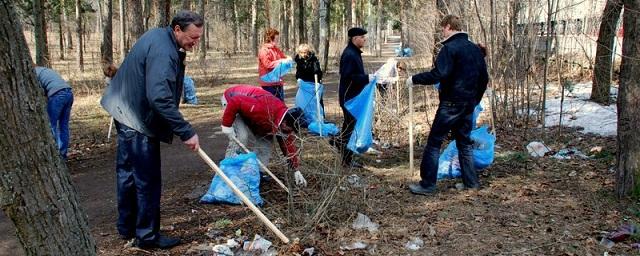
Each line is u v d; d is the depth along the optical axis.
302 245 3.92
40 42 13.09
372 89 5.96
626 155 4.54
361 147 5.93
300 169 5.07
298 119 4.96
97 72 18.23
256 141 5.39
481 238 4.03
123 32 19.36
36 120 2.25
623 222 4.16
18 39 2.17
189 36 3.66
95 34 39.91
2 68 2.12
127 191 4.01
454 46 4.85
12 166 2.19
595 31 10.69
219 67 20.03
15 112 2.16
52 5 21.27
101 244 4.11
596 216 4.34
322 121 7.46
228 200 4.95
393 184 5.52
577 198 4.80
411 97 5.60
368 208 4.64
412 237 4.08
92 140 8.38
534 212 4.49
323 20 19.58
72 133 8.91
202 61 19.66
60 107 5.59
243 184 4.86
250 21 41.22
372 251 3.85
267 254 3.83
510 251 3.78
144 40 3.63
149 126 3.74
